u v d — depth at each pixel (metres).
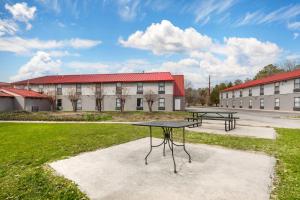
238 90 49.22
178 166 5.36
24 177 4.61
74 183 4.32
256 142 8.29
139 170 5.07
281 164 5.50
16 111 26.34
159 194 3.83
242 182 4.34
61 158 6.06
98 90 34.22
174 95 33.62
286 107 32.28
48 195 3.82
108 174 4.81
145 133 10.52
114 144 7.98
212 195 3.77
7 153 6.57
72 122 16.98
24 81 38.06
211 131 11.28
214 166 5.35
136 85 33.12
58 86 35.47
